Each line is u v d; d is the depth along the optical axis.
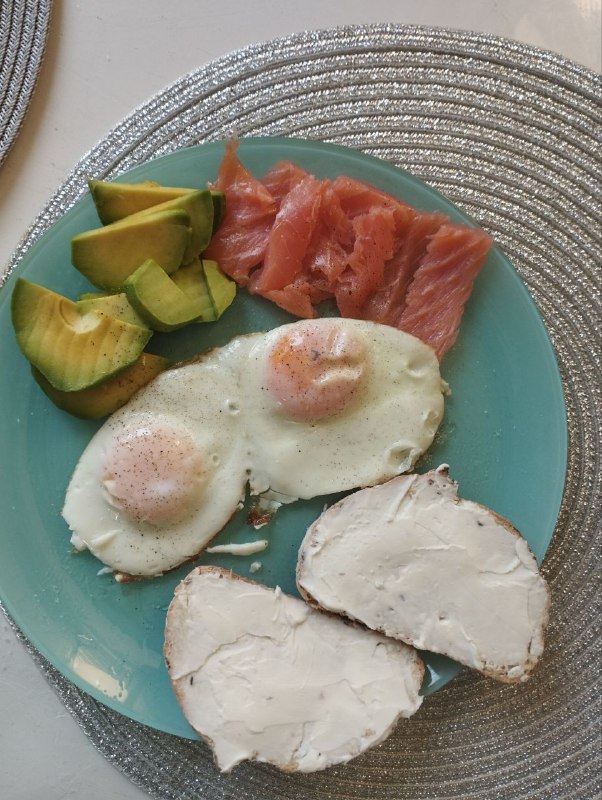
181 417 0.31
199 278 0.31
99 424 0.31
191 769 0.32
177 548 0.31
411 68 0.34
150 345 0.32
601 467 0.33
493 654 0.29
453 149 0.33
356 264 0.31
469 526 0.29
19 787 0.32
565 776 0.32
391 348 0.31
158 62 0.34
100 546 0.31
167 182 0.31
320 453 0.31
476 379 0.32
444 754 0.32
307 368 0.30
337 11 0.34
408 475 0.30
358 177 0.32
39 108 0.34
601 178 0.34
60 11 0.34
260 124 0.33
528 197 0.34
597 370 0.33
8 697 0.32
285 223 0.31
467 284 0.32
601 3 0.35
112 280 0.30
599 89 0.34
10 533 0.31
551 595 0.33
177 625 0.29
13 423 0.31
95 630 0.31
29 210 0.33
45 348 0.29
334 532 0.30
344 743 0.28
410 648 0.30
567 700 0.32
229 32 0.34
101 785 0.32
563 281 0.33
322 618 0.30
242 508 0.31
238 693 0.28
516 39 0.35
